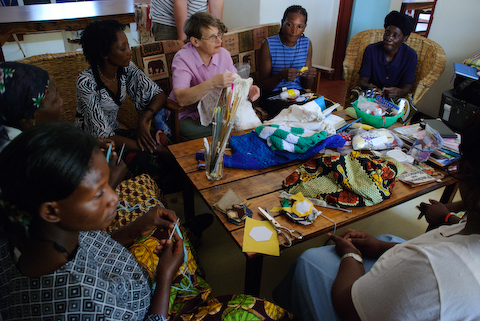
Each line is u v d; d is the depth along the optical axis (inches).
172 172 81.7
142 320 32.9
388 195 53.5
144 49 91.0
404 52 99.0
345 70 110.8
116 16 128.8
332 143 66.2
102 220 25.9
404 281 27.1
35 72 40.5
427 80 98.5
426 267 26.0
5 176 21.9
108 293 27.5
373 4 148.1
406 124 86.7
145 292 32.9
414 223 79.4
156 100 79.7
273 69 102.0
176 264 35.9
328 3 152.8
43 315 25.8
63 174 21.9
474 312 24.4
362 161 54.4
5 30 109.1
